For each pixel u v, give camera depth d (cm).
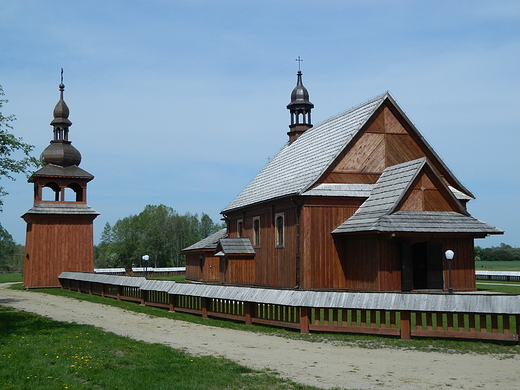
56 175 4959
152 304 2984
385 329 1839
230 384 1255
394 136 3384
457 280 2980
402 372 1368
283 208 3525
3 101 2642
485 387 1227
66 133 5197
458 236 2942
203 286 2503
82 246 5006
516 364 1453
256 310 2212
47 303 3262
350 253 3131
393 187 3039
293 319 2022
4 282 6209
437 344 1711
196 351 1642
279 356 1564
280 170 4272
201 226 13850
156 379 1284
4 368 1396
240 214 4500
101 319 2434
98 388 1226
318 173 3253
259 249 3997
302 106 5003
